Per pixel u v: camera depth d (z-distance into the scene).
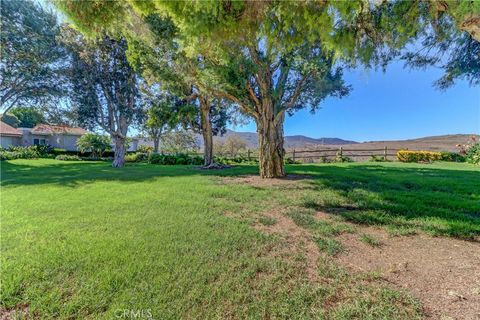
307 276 2.39
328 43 2.93
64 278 2.34
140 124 17.28
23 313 1.92
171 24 6.04
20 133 27.58
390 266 2.56
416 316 1.85
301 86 8.45
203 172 10.84
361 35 3.10
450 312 1.88
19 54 14.99
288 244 3.10
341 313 1.88
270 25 2.41
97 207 4.76
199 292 2.14
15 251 2.88
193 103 13.49
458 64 4.80
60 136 29.83
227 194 5.87
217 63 7.32
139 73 12.64
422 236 3.32
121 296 2.08
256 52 7.11
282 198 5.43
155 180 8.23
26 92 16.84
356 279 2.33
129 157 22.27
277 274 2.42
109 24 2.83
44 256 2.75
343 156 17.83
